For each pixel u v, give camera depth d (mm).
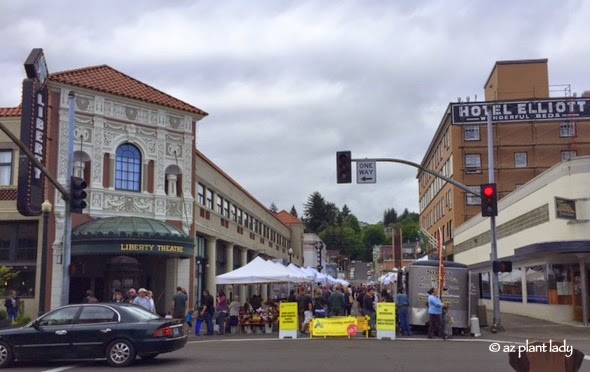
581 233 29406
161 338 15805
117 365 15609
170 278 32688
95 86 31188
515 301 38406
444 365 15562
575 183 29719
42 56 28109
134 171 32719
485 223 47438
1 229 30062
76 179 22141
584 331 25656
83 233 28891
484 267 47750
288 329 24391
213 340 23672
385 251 132500
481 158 60594
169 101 34281
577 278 30766
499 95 61406
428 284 26797
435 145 75625
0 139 30094
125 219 30109
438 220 73188
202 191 38156
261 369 14945
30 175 26750
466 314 25578
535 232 34281
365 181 24797
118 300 23594
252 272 29406
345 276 140000
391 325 23766
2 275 26953
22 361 16375
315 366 15453
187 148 34688
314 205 171375
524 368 7184
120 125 32156
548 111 57500
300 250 84500
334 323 24547
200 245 38344
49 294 29219
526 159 60031
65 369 15445
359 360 16672
